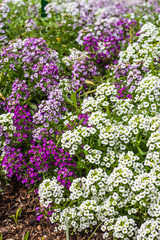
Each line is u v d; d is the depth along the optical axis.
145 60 0.60
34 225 0.52
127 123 0.54
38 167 0.53
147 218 0.48
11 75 0.65
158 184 0.47
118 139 0.53
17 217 0.53
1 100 0.63
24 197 0.55
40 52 0.64
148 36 0.63
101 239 0.50
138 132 0.51
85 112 0.54
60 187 0.49
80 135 0.52
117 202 0.49
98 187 0.50
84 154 0.54
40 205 0.54
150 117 0.51
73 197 0.49
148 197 0.48
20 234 0.51
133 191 0.49
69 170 0.52
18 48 0.65
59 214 0.51
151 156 0.49
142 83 0.53
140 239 0.46
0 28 0.78
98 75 0.69
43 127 0.57
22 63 0.65
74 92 0.59
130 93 0.59
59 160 0.52
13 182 0.57
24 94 0.60
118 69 0.63
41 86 0.61
